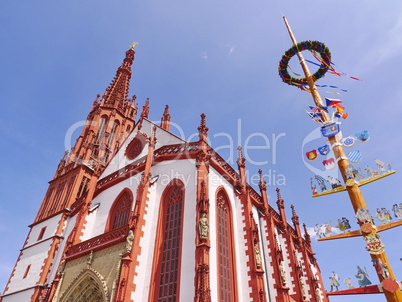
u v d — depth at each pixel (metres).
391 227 11.04
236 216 28.31
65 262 25.86
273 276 27.53
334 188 12.95
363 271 11.23
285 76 20.19
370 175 12.23
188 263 20.56
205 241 20.42
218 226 25.23
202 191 23.11
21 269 36.97
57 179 48.12
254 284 23.34
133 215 23.38
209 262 21.27
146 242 22.73
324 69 18.86
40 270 34.06
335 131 13.92
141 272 21.06
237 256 25.56
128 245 21.27
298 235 43.06
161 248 22.64
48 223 40.16
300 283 32.09
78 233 28.27
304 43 19.25
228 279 23.31
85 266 23.39
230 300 22.31
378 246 10.84
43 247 36.97
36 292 31.47
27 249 39.38
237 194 29.83
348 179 12.46
